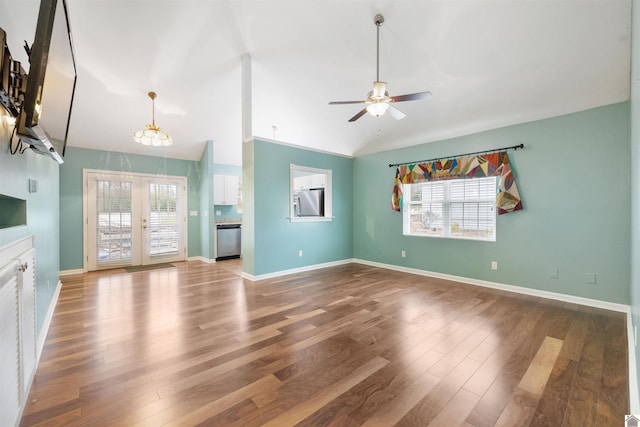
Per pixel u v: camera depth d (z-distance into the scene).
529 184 3.73
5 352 1.25
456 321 2.80
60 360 2.05
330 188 5.57
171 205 6.14
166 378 1.84
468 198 4.39
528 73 3.18
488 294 3.71
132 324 2.70
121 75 3.66
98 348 2.23
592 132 3.28
